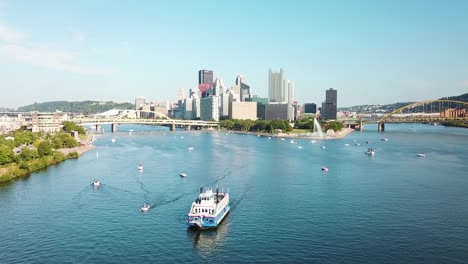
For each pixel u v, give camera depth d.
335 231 131.88
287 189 190.38
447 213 151.00
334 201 168.00
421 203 164.88
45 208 158.50
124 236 128.62
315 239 125.06
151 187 194.12
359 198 173.00
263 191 186.25
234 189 190.38
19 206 161.38
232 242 123.50
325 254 114.25
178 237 127.94
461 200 169.38
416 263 108.62
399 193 181.88
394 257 112.25
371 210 154.88
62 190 188.00
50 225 138.62
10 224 139.75
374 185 199.12
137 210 155.75
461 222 140.62
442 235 128.25
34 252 116.75
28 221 142.75
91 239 126.25
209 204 138.62
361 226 136.38
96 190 187.88
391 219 143.88
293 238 126.00
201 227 133.62
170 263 109.56
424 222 140.62
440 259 111.06
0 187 194.50
